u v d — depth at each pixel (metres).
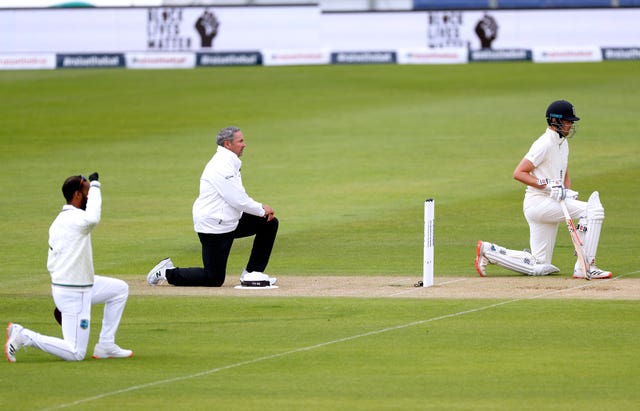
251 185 77.81
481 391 28.91
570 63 139.88
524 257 47.72
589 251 46.31
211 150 92.19
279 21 141.00
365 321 38.16
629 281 45.62
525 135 96.00
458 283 45.94
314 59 141.50
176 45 140.88
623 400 27.91
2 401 28.22
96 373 31.28
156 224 65.00
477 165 84.25
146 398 28.47
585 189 74.19
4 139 98.50
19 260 54.66
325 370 31.41
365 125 102.31
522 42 141.12
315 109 111.62
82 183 32.66
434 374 30.78
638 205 68.69
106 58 140.62
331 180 79.44
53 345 32.22
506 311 39.31
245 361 32.62
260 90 123.62
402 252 55.62
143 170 84.00
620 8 139.50
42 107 114.25
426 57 141.62
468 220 65.00
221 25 140.75
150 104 115.44
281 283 46.75
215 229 44.69
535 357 32.66
